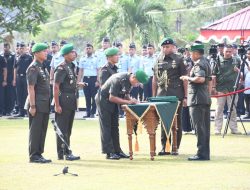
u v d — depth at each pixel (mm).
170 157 15898
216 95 19750
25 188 12266
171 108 15648
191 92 15469
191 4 68812
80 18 74250
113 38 47969
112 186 12336
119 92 15422
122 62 26156
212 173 13609
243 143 18422
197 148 16125
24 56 26672
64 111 15617
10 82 27797
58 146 15617
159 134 20312
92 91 25984
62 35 75000
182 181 12773
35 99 15180
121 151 15898
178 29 67250
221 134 20609
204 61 15477
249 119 24484
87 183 12641
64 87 15648
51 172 13859
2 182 12836
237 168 14211
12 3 22344
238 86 20734
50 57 26188
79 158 15609
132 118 15312
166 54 16578
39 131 15180
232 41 24016
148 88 25859
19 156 16078
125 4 46969
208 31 24297
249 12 24297
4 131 21594
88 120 25234
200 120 15367
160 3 47469
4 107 27953
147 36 46781
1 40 23906
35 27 22891
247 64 23562
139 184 12516
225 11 55594
